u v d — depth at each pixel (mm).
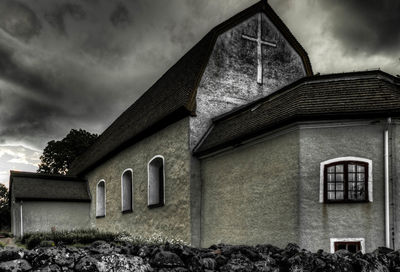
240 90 14352
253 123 10656
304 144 8938
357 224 8477
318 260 5000
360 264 5027
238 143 10750
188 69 15062
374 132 8750
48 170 40562
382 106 8672
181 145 13188
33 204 22094
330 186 8742
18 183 22969
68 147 40375
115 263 4293
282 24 15773
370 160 8648
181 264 4902
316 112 8797
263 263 5043
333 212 8594
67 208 23531
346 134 8844
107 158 21250
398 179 8539
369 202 8516
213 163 12047
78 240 13406
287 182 9148
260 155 10133
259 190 10000
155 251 5047
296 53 16188
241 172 10734
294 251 5672
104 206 23031
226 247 6012
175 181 13359
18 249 4262
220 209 11438
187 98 12891
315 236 8555
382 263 5266
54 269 4012
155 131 15242
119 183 19062
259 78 14922
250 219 10188
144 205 15719
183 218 12602
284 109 9758
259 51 15117
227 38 14398
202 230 12211
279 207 9305
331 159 8773
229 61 14289
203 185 12422
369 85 9516
